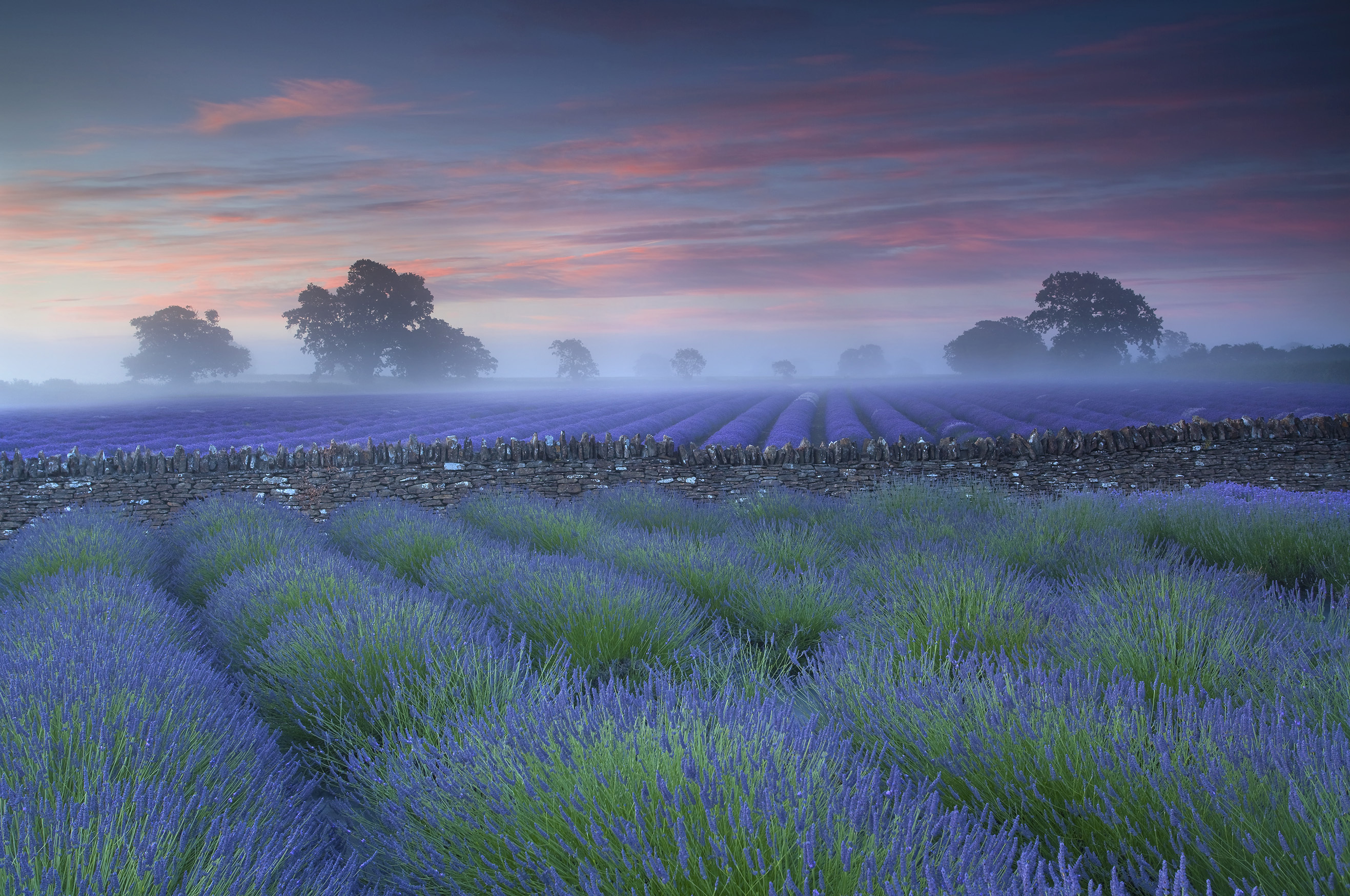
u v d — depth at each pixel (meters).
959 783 2.60
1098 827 2.23
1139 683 3.13
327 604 4.80
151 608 5.03
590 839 2.02
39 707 2.62
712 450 11.30
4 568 6.77
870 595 5.04
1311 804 2.02
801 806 1.96
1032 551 6.37
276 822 2.35
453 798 2.38
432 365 96.81
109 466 10.90
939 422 27.89
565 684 3.17
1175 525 7.29
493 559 6.06
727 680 3.36
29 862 1.70
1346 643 3.46
